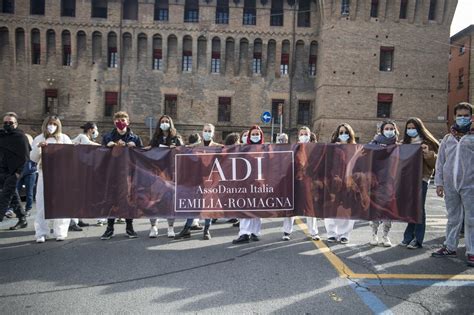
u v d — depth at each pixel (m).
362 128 29.02
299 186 6.44
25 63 31.09
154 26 31.28
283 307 3.82
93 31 31.08
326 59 29.02
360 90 29.09
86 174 6.53
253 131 7.03
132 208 6.57
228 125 31.97
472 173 5.38
